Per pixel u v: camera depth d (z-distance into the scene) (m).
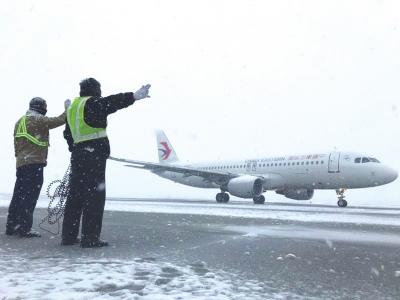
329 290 1.96
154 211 9.55
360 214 10.19
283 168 19.94
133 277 2.15
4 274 2.19
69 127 3.84
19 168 4.22
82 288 1.89
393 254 3.15
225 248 3.35
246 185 18.22
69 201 3.52
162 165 20.86
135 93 3.45
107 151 3.55
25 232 4.17
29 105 4.41
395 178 17.16
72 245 3.53
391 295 1.88
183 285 1.98
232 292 1.86
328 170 18.22
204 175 21.59
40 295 1.74
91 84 3.73
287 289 1.96
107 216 7.45
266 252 3.17
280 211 10.64
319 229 5.21
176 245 3.52
